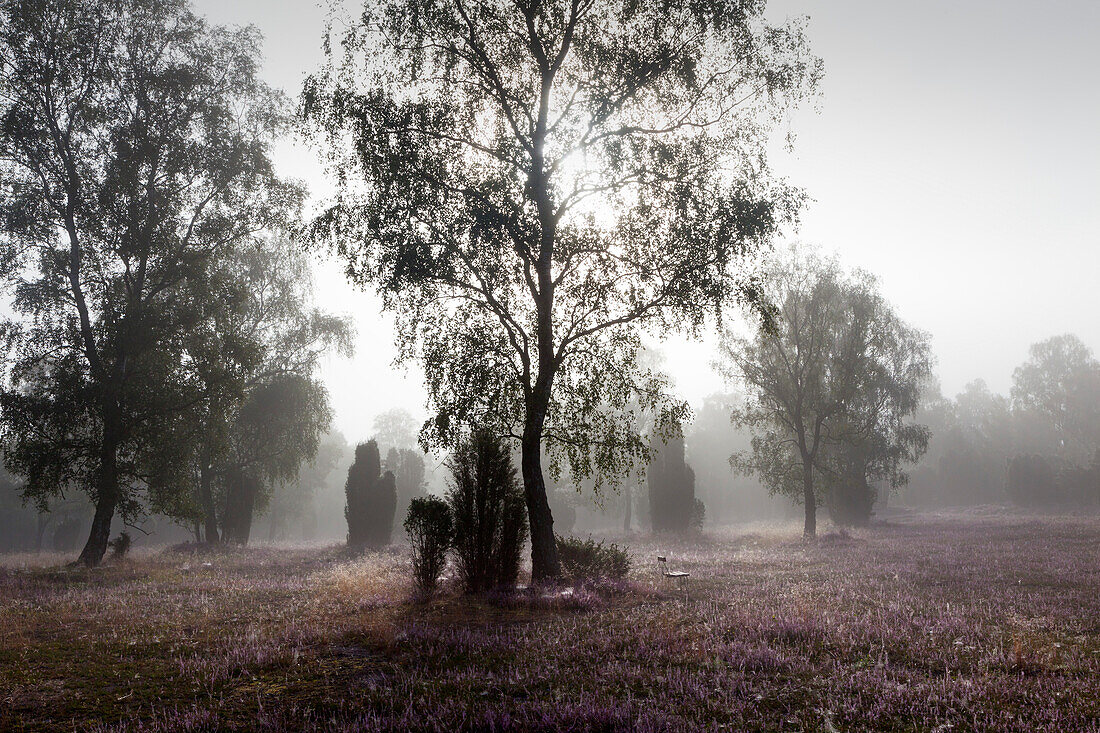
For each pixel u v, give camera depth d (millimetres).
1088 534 26062
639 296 14883
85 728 4918
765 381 35844
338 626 8898
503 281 14766
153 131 24500
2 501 49094
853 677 5852
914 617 8914
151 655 7398
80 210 22500
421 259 13266
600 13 15266
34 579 17328
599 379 15297
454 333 14672
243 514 36219
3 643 8148
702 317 14578
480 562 12922
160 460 24906
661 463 40062
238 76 26766
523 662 6637
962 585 12781
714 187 14742
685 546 30000
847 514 42125
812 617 8609
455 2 14602
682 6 14461
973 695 5266
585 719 4750
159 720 5016
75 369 23000
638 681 5863
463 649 7309
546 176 15094
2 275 22625
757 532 37906
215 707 5344
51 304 23000
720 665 6418
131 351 23406
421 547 13070
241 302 26672
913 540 27547
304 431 37281
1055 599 10633
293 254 36594
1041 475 56875
